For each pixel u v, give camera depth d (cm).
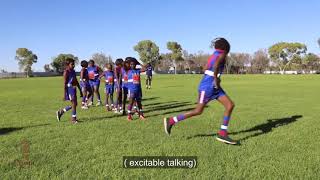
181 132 960
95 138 890
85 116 1334
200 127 1040
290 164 666
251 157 712
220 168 642
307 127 1053
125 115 1362
